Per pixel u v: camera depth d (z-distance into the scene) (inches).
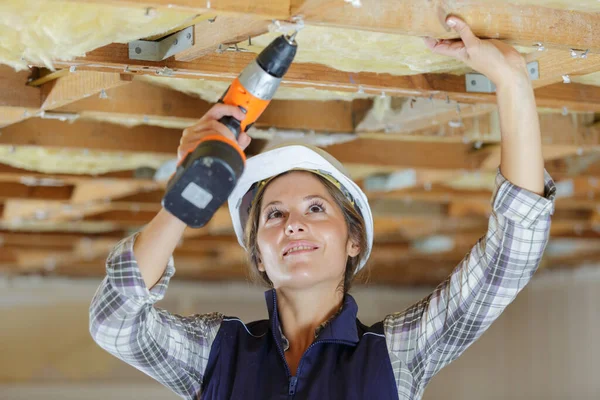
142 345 57.2
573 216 193.6
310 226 59.2
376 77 81.6
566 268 308.5
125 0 53.0
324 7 53.8
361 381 56.0
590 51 64.4
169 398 302.8
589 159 139.6
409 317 60.8
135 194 160.6
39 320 300.0
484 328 58.6
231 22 64.2
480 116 111.7
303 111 104.8
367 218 65.3
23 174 132.0
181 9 53.8
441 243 242.2
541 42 61.6
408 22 56.1
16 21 66.4
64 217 180.2
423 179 141.9
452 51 57.5
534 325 322.0
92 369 300.0
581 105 89.7
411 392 57.5
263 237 60.7
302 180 62.1
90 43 69.6
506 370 330.0
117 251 54.2
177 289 321.7
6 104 87.5
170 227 54.1
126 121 113.4
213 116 49.7
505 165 54.8
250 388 57.4
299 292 60.2
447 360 59.5
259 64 49.3
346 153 125.6
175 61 73.7
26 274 296.0
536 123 54.1
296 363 59.5
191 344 60.9
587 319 297.7
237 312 327.6
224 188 46.7
